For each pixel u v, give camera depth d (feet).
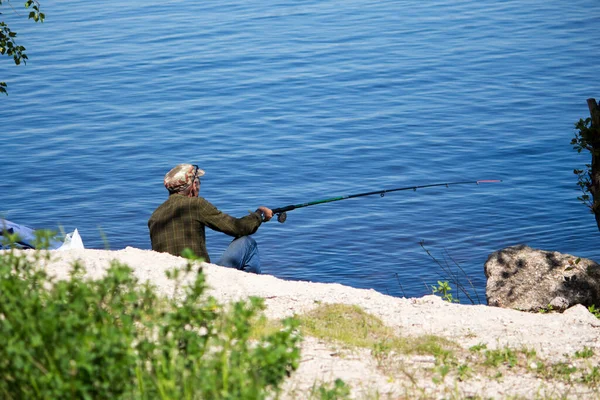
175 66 381.19
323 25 464.24
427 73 361.51
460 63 377.91
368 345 60.18
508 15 484.33
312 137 284.20
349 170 254.27
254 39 432.25
